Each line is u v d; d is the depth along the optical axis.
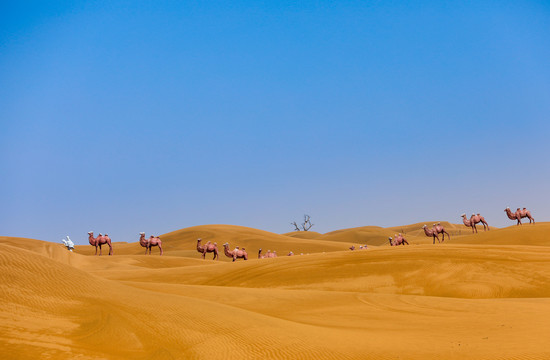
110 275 36.66
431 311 18.03
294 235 145.00
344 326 14.43
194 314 13.29
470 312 17.34
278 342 11.23
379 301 21.02
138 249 90.62
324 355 10.27
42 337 10.05
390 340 11.91
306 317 16.88
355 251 37.12
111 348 10.09
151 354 9.96
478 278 28.19
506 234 52.78
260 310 18.98
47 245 51.19
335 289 29.16
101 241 57.66
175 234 101.38
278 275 32.69
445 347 11.02
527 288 26.08
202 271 36.28
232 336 11.55
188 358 9.84
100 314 12.23
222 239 93.81
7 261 13.99
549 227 52.53
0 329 10.05
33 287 13.03
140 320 12.20
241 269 35.25
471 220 61.44
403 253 34.16
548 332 12.35
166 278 34.69
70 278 14.45
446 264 30.92
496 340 11.67
